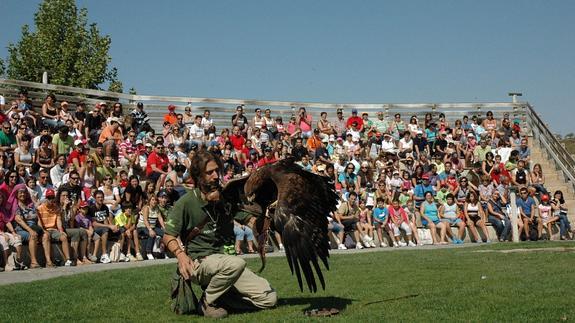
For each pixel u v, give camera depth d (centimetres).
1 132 1752
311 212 610
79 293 827
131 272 1068
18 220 1314
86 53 4225
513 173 2319
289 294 795
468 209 2048
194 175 660
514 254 1283
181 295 673
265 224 679
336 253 1494
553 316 611
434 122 2598
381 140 2433
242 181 662
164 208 1566
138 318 660
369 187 2066
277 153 2064
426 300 712
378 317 624
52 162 1711
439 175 2269
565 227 2116
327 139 2381
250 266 1142
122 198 1534
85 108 2347
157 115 2512
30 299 787
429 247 1736
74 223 1426
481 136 2592
